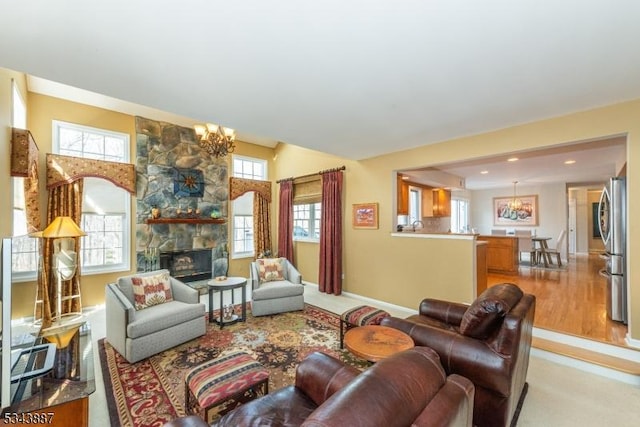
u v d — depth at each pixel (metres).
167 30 1.53
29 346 1.98
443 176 6.00
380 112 2.77
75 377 1.63
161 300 3.16
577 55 1.80
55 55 1.76
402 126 3.18
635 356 2.48
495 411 1.66
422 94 2.37
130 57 1.80
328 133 3.43
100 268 4.29
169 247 4.93
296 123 3.09
